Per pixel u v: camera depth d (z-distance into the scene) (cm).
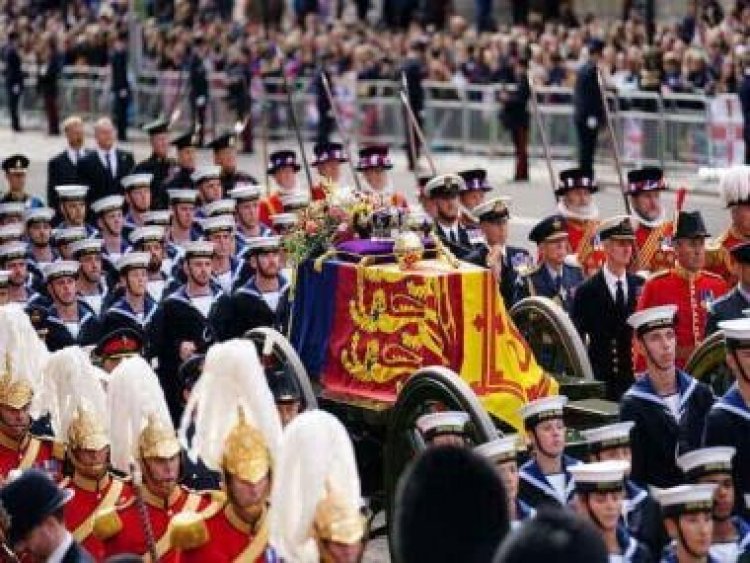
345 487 3400
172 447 3941
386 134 12169
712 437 4172
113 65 13425
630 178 6025
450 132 11912
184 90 12781
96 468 4116
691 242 5203
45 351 4497
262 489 3691
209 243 5750
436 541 2511
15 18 15425
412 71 11838
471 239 6031
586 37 11406
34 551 3509
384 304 4841
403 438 4603
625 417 4338
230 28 13625
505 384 4738
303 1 14062
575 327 5294
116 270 6162
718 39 10512
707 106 9962
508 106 10600
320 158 6881
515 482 3934
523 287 5597
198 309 5716
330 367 4972
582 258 5738
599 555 2352
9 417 4422
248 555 3725
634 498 4006
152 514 3956
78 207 6938
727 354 4228
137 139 13538
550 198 10012
